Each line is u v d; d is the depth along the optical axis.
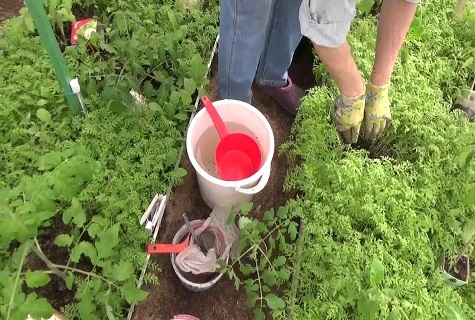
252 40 1.84
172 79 2.14
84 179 1.71
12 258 1.61
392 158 2.15
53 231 1.95
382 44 1.72
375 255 1.87
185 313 1.96
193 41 2.31
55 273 1.78
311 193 2.00
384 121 2.06
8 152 1.95
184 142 2.13
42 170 1.85
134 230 1.86
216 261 1.89
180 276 1.89
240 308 1.98
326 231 1.91
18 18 2.16
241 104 1.90
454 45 2.39
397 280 1.84
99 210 1.92
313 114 2.14
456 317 1.76
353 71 1.68
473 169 2.00
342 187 1.99
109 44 2.18
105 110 2.04
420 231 1.95
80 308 1.64
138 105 2.08
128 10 2.27
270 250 1.88
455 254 1.97
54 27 2.26
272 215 1.94
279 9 1.90
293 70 2.48
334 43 1.42
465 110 2.34
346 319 1.80
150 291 1.96
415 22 2.26
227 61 1.95
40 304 1.49
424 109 2.18
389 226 1.94
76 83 1.88
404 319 1.77
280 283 1.90
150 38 2.18
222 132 1.84
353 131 2.02
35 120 2.06
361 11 2.36
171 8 2.36
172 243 2.00
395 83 2.22
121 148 2.01
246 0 1.67
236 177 1.90
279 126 2.37
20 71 2.09
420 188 2.03
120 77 2.07
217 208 2.05
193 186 2.17
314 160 2.06
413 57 2.29
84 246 1.67
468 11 2.44
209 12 2.38
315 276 1.89
